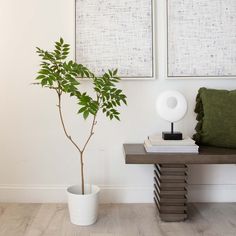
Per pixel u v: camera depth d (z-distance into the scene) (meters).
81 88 2.37
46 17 2.35
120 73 2.37
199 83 2.40
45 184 2.43
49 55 2.01
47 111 2.40
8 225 2.01
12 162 2.41
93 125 2.21
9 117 2.40
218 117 2.15
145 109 2.41
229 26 2.35
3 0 2.34
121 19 2.35
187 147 2.03
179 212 2.08
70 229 1.96
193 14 2.35
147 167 2.44
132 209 2.31
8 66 2.37
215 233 1.92
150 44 2.36
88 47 2.35
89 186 2.19
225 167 2.45
